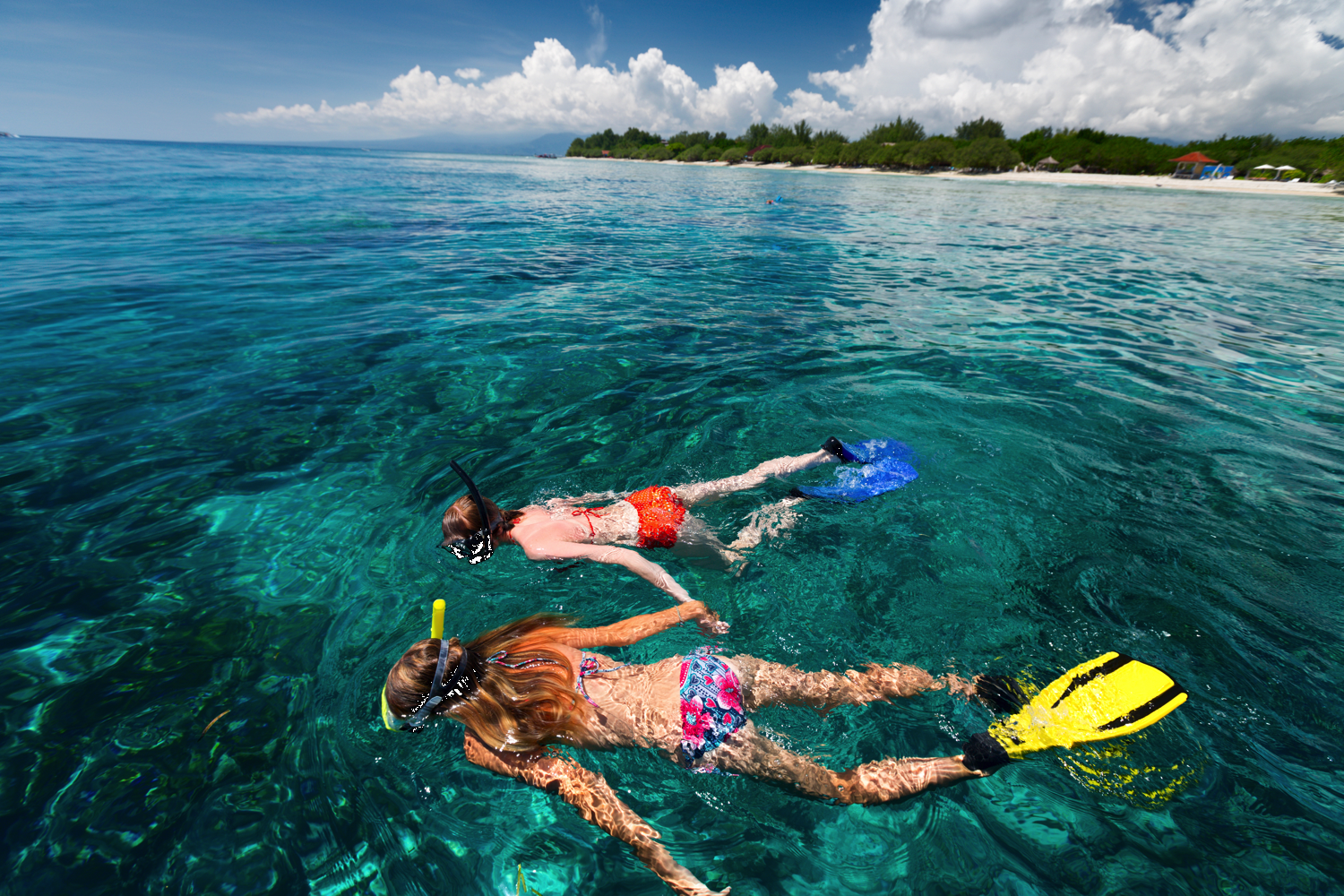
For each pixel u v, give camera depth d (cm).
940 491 364
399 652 254
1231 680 229
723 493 358
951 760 201
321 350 589
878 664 240
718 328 700
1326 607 268
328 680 240
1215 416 473
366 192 2348
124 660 244
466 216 1711
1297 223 2238
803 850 184
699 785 202
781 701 220
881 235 1605
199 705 226
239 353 577
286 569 302
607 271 1013
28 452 394
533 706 195
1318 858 170
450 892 173
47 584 283
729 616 272
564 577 302
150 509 343
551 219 1734
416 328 667
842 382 539
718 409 484
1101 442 427
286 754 209
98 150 5666
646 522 316
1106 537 320
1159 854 174
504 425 455
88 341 589
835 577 295
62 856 174
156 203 1644
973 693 229
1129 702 213
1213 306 862
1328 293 972
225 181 2505
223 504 350
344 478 381
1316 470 389
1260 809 184
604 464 404
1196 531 324
